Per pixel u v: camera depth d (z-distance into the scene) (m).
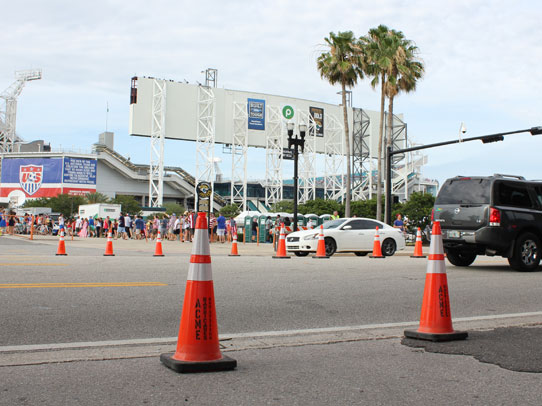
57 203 78.38
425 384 3.95
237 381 3.94
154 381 3.87
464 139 24.17
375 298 8.25
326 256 17.30
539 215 13.05
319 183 102.50
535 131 22.69
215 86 76.56
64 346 4.89
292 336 5.63
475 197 12.77
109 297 7.55
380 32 36.44
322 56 37.69
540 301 8.42
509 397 3.67
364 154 85.81
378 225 19.70
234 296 8.05
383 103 36.91
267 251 22.67
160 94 69.25
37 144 114.81
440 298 5.48
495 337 5.59
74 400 3.44
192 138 71.00
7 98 109.38
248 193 108.69
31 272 10.27
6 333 5.34
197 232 4.30
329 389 3.79
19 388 3.67
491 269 13.55
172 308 6.89
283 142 77.25
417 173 96.38
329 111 82.81
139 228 36.25
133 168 95.50
